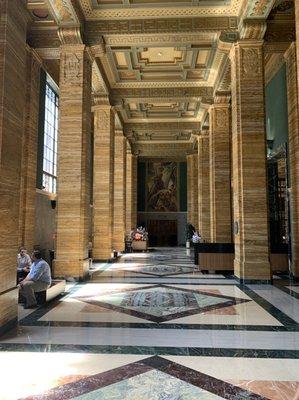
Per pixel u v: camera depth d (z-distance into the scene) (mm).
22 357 4215
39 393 3289
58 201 10281
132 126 21719
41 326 5543
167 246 30906
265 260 9867
